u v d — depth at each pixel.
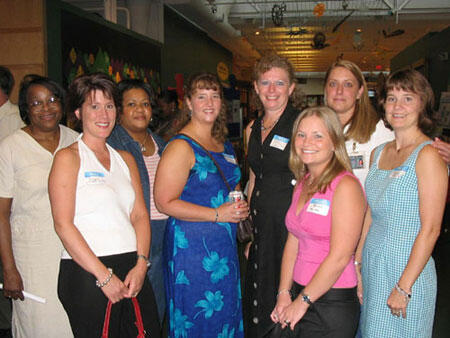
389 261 1.84
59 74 3.75
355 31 9.47
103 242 1.79
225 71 9.06
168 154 2.16
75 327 1.78
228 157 2.37
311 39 9.73
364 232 2.18
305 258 1.92
